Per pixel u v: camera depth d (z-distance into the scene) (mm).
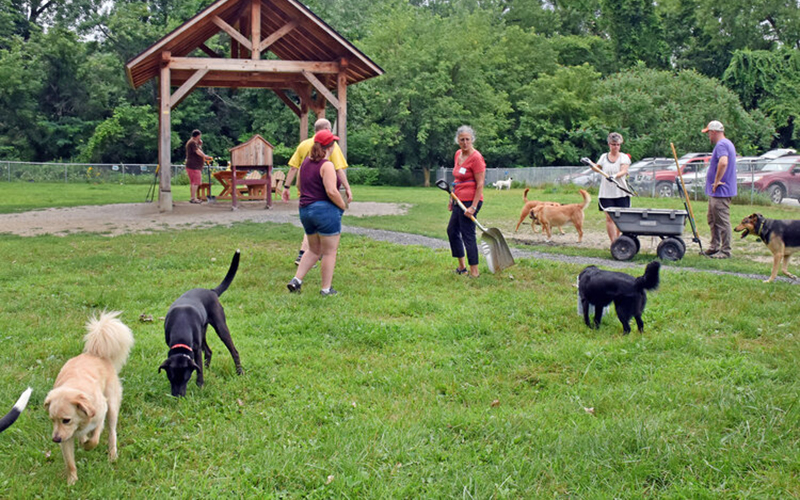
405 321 6426
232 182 16766
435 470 3523
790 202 22484
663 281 8016
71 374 3555
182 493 3281
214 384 4738
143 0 45375
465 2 61031
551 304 7008
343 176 8211
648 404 4367
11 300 6996
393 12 42781
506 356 5410
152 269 8797
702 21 52281
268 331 5992
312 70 16562
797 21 49250
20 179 33625
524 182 35656
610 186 10727
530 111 40812
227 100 44062
